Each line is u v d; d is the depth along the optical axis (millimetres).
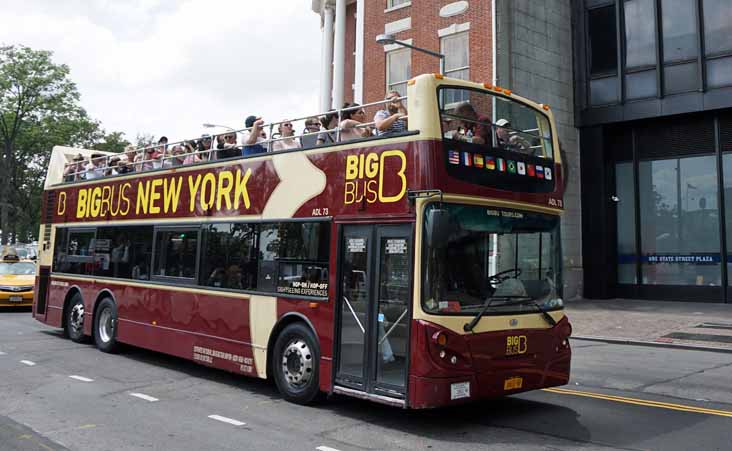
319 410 7672
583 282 23594
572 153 23781
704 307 19828
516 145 7645
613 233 23547
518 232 7254
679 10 21562
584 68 23828
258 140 9742
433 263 6445
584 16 23906
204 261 9781
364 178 7344
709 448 6105
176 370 10383
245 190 9211
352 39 30094
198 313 9742
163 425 6887
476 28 21797
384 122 7285
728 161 20906
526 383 6938
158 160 11656
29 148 50938
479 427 6910
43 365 10539
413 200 6664
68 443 6176
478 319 6516
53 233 14469
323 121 8703
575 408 7863
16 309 19938
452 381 6285
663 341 13984
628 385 9453
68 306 13539
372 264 7098
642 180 22922
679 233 21984
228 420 7133
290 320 8242
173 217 10648
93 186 13180
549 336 7242
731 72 20422
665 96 21766
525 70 22156
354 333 7230
